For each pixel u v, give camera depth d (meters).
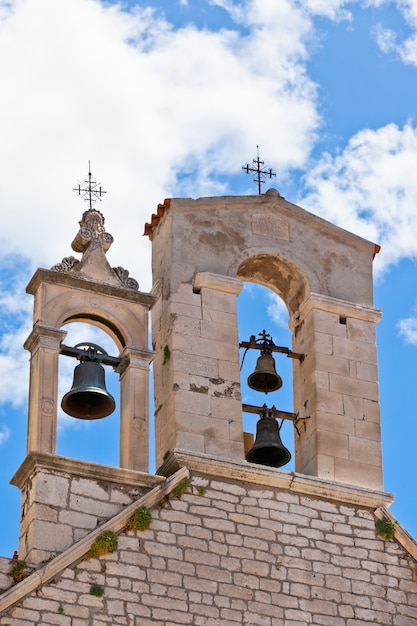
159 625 31.69
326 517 34.22
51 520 32.12
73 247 35.78
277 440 35.50
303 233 37.19
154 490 32.97
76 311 34.47
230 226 36.56
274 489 34.09
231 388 34.88
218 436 34.28
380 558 34.16
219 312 35.56
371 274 37.44
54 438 33.03
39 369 33.62
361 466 35.12
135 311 34.91
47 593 31.17
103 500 32.69
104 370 34.78
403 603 33.81
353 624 33.19
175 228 36.12
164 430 34.50
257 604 32.66
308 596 33.12
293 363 36.56
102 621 31.31
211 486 33.59
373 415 35.75
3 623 30.59
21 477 32.91
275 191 37.25
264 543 33.38
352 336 36.50
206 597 32.31
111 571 31.86
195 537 32.91
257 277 37.09
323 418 35.38
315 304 36.44
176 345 34.94
